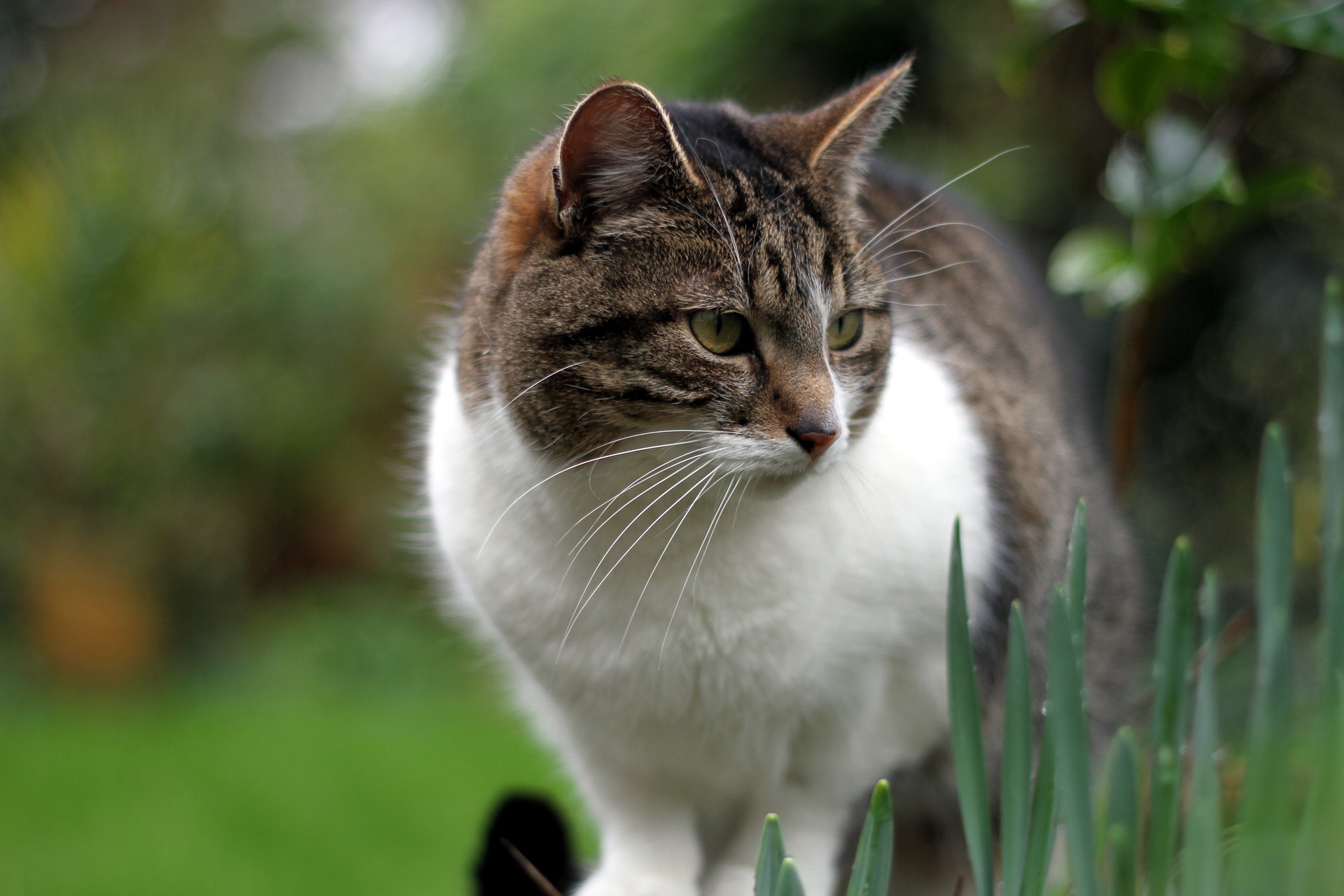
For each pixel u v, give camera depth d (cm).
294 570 351
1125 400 119
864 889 92
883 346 105
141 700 271
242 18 466
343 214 383
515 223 104
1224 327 215
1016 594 109
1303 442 201
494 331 104
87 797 194
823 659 104
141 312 299
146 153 318
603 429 102
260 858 170
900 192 116
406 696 285
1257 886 90
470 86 355
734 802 109
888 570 103
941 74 222
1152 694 120
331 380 345
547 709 110
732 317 101
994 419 109
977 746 93
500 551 104
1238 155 181
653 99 100
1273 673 92
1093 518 115
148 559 291
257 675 291
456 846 175
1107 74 114
